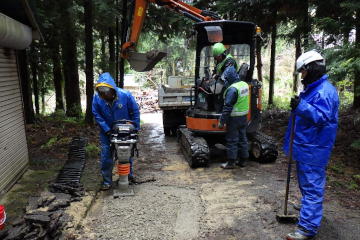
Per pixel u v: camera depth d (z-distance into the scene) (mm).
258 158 5113
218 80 4910
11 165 3797
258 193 3795
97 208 3480
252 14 8055
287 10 7531
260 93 5289
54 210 3154
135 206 3516
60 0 7922
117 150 3693
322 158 2633
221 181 4301
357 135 5699
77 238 2811
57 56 9898
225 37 5605
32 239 2523
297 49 8836
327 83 2646
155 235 2883
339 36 5406
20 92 4223
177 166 5152
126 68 14812
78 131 7105
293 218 3023
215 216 3229
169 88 8375
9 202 3311
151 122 11562
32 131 6742
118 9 9477
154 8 9664
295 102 2477
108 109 3898
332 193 3727
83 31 9758
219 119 4746
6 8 3838
